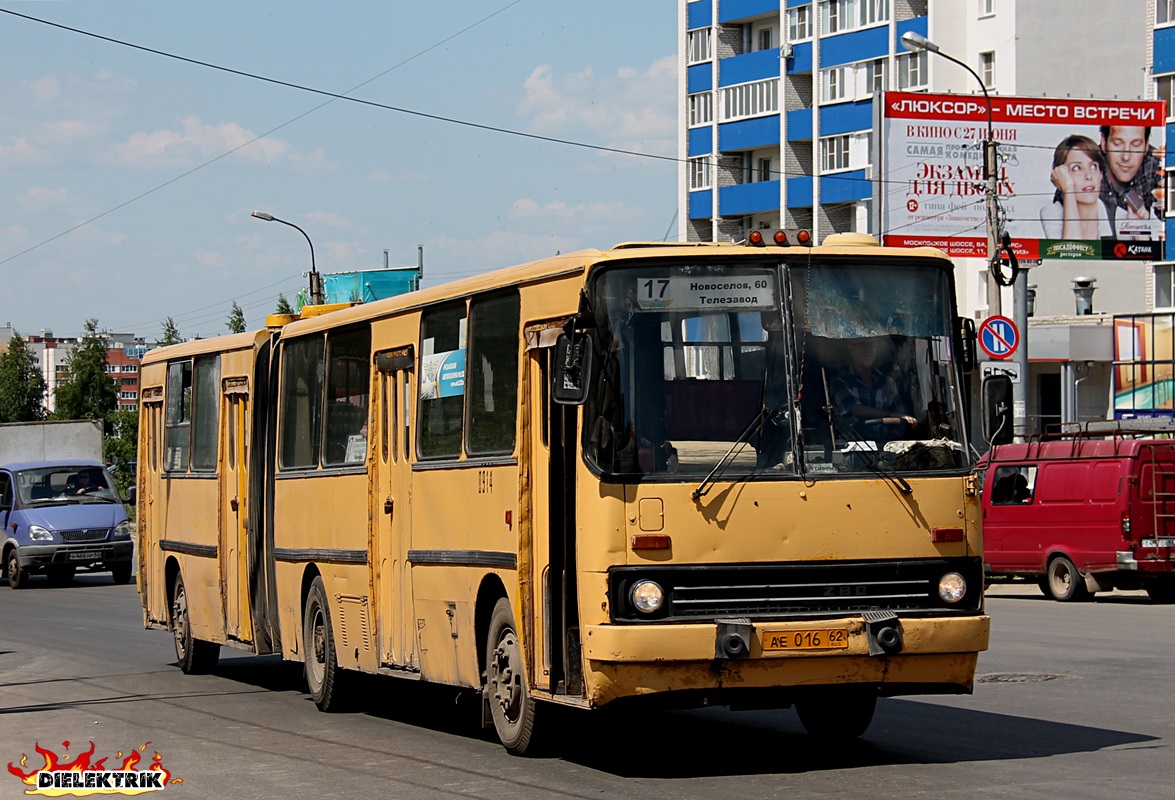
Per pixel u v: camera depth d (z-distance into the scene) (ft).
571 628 32.65
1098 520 84.38
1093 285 165.07
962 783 30.60
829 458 31.71
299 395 50.06
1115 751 34.58
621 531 30.94
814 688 31.65
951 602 31.86
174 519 59.72
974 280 186.70
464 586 37.76
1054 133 148.66
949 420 32.65
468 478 37.60
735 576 30.94
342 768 35.29
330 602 46.21
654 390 31.55
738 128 242.37
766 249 32.60
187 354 59.36
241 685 54.34
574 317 31.53
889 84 216.95
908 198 146.61
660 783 31.63
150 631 76.13
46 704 49.39
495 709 36.63
